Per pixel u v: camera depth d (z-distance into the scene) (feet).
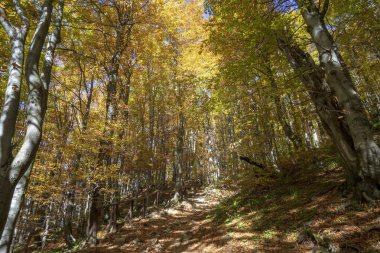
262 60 27.12
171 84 60.59
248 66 25.05
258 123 37.88
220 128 88.33
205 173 92.43
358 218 18.26
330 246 16.55
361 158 20.01
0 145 9.93
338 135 21.97
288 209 27.14
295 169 37.96
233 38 26.89
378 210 17.85
